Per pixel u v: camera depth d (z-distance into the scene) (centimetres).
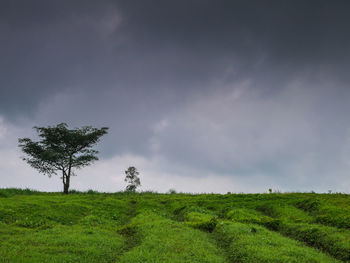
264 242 1466
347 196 2969
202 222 1995
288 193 3556
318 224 1917
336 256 1380
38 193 4116
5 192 3384
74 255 1252
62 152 4628
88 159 4772
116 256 1339
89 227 1945
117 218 2420
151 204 3114
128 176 5041
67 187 4559
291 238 1727
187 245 1438
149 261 1198
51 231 1723
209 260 1227
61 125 4694
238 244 1449
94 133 4809
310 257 1262
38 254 1236
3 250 1265
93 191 4594
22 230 1731
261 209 2811
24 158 4684
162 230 1742
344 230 1655
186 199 3528
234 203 3036
